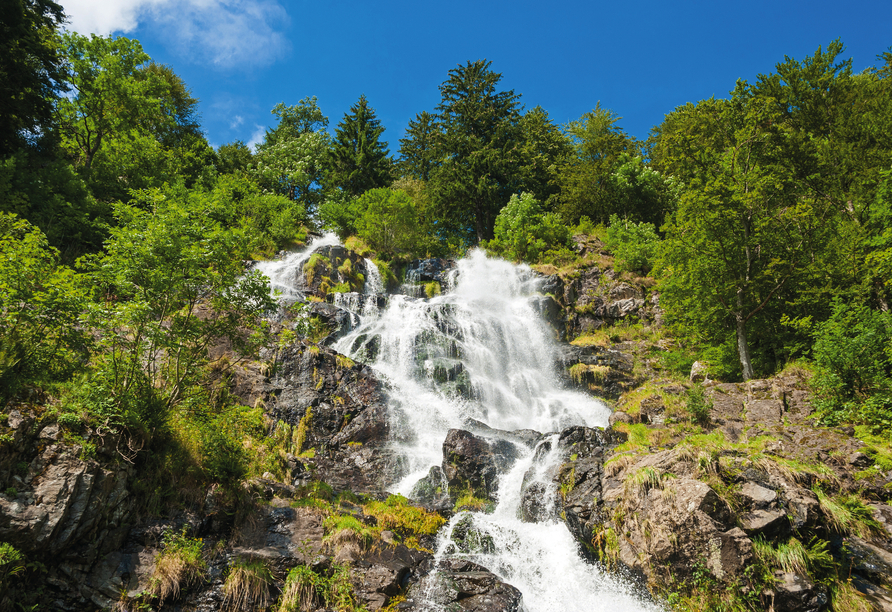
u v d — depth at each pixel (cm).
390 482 1341
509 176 4209
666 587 834
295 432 1452
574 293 2822
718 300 1830
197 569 805
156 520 844
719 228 1816
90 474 758
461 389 1875
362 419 1532
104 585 748
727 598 766
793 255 1731
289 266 2573
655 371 2150
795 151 2398
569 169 4203
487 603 849
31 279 827
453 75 4647
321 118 5591
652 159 4900
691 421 1377
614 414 1544
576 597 910
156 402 929
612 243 3269
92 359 922
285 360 1628
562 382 2159
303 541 899
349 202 4028
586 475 1096
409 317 2347
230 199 2984
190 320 995
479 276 3002
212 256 984
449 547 1038
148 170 2697
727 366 1783
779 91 2983
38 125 2308
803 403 1324
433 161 4912
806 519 822
